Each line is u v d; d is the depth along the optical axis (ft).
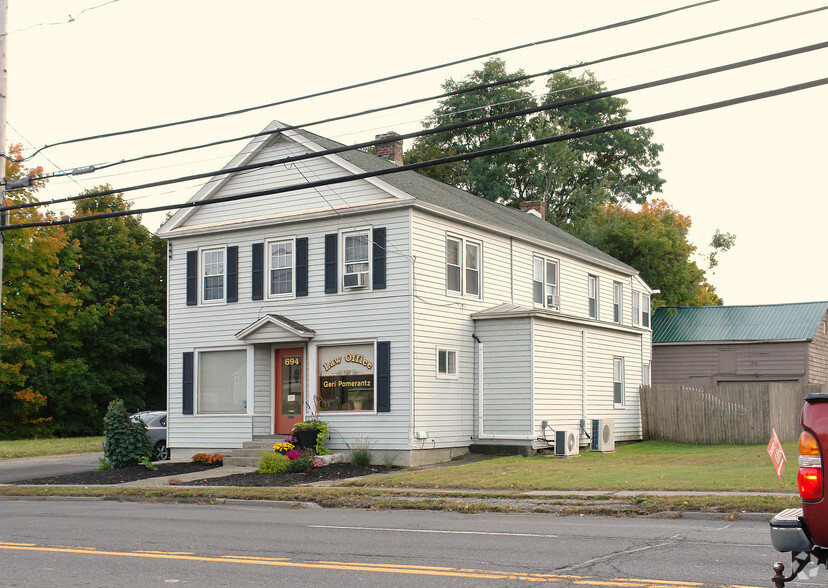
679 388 101.35
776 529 20.58
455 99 183.32
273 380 85.81
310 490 59.26
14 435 158.30
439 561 30.73
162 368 185.37
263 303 85.30
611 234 157.38
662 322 142.51
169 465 81.71
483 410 84.64
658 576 27.30
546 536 37.06
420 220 78.95
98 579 28.14
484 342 85.20
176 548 34.78
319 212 82.02
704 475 58.34
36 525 43.83
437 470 69.46
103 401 171.73
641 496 48.47
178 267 91.09
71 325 159.43
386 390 77.36
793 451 80.79
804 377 127.44
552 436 84.48
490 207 106.22
